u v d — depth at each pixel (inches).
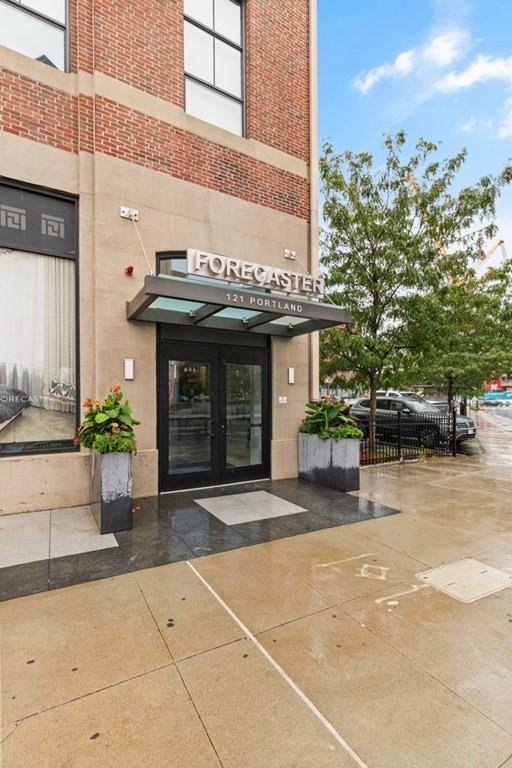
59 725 84.3
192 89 290.4
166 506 233.5
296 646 110.1
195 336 271.9
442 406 717.3
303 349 320.2
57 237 235.1
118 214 245.4
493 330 538.3
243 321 279.7
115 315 243.1
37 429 229.3
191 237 272.1
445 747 79.7
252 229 300.8
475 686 95.6
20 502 218.5
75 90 238.5
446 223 378.9
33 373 228.7
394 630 117.5
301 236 328.8
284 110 323.9
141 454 249.6
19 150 221.6
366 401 599.5
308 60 340.2
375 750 79.1
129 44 252.8
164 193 262.4
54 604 130.3
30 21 234.7
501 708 89.0
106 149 242.5
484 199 370.6
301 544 180.4
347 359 406.6
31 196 229.0
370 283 395.2
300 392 317.4
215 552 170.9
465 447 494.6
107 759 77.0
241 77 312.5
